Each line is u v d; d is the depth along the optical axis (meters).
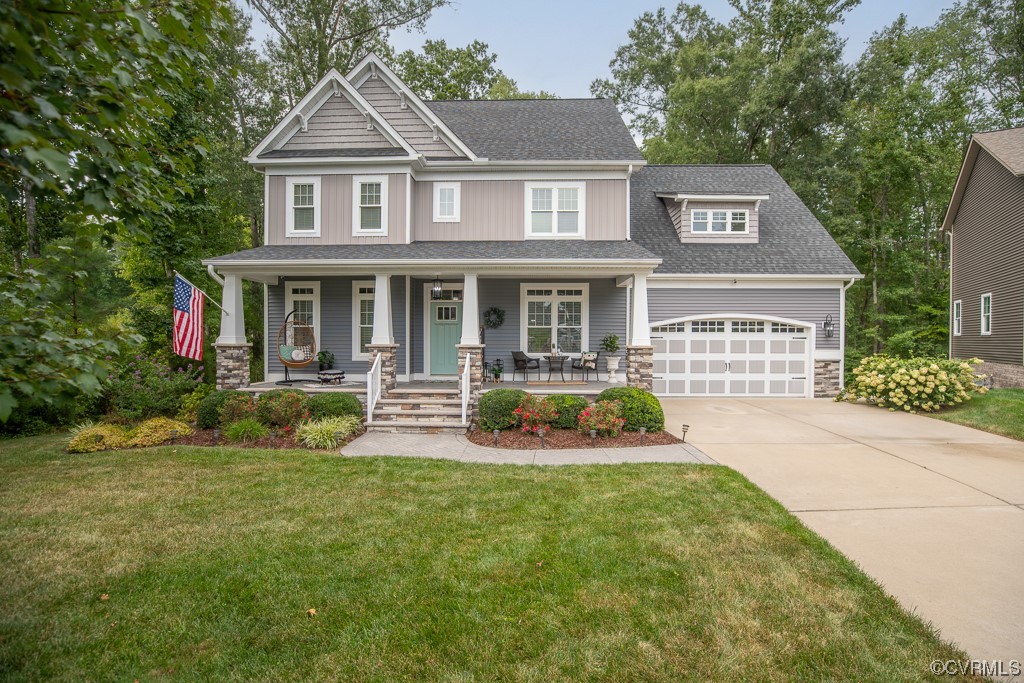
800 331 16.50
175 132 14.52
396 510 6.11
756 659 3.42
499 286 15.08
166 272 16.83
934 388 12.84
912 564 4.76
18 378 2.63
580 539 5.26
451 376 14.85
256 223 23.94
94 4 2.75
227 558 4.88
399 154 13.57
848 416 12.61
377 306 12.07
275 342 14.97
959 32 27.38
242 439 9.88
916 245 25.00
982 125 26.48
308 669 3.34
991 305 18.20
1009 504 6.31
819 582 4.39
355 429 10.52
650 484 7.05
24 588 4.35
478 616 3.90
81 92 2.80
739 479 7.24
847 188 24.00
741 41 29.28
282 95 23.34
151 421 10.27
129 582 4.45
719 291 16.30
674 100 28.47
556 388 12.58
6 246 11.81
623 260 11.62
